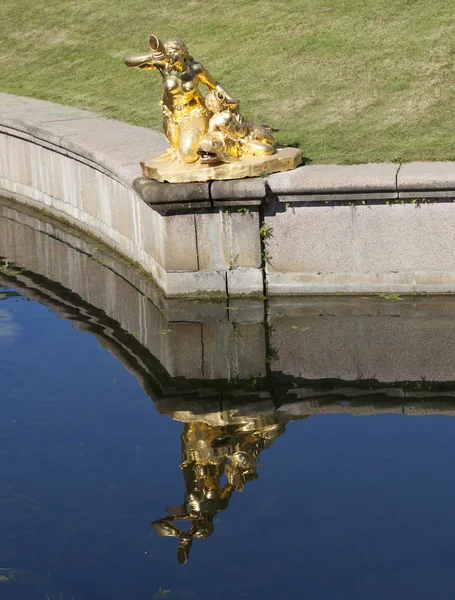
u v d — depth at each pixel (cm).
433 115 1016
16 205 1362
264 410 654
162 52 852
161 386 705
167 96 870
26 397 701
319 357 732
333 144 966
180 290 877
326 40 1298
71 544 514
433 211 812
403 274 835
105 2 1788
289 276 859
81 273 1011
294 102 1142
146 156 978
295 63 1257
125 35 1602
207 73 866
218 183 827
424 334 757
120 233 1053
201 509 536
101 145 1065
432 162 852
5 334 837
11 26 1798
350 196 818
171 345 780
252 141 862
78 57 1575
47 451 615
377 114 1052
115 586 477
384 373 697
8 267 1055
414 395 661
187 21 1559
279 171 851
